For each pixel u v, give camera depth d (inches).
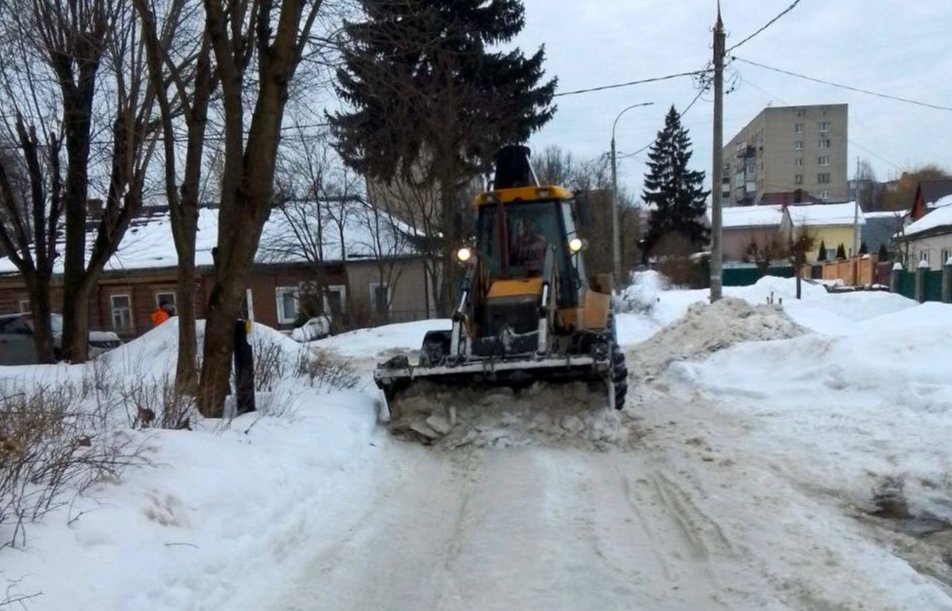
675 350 557.3
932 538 206.1
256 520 211.3
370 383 456.1
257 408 328.5
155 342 524.1
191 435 249.0
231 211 320.2
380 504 251.4
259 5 321.4
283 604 179.9
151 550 175.2
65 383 346.6
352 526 230.8
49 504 177.0
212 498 208.7
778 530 213.9
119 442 227.1
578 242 380.5
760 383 417.4
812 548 200.7
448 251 927.7
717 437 322.0
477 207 391.5
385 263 1168.8
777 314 570.6
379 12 421.7
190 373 335.6
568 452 305.4
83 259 539.5
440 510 245.6
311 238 1079.6
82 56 457.7
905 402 333.7
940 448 275.9
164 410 274.5
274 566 200.2
